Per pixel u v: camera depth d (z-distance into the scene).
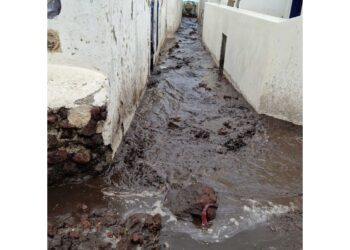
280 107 4.39
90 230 2.26
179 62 8.21
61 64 2.68
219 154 3.54
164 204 2.62
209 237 2.33
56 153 2.59
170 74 6.92
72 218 2.35
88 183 2.76
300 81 4.03
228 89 6.02
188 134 4.00
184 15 21.11
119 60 3.11
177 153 3.49
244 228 2.45
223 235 2.36
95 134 2.66
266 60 4.39
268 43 4.37
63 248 2.10
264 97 4.55
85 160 2.69
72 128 2.54
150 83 6.02
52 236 2.17
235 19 6.23
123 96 3.42
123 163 3.08
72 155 2.65
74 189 2.68
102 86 2.61
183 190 2.67
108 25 2.60
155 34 7.30
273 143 3.84
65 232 2.23
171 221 2.44
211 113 4.78
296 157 3.55
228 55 6.73
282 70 4.20
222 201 2.74
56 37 2.59
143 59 5.05
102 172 2.85
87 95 2.53
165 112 4.70
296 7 6.48
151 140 3.73
